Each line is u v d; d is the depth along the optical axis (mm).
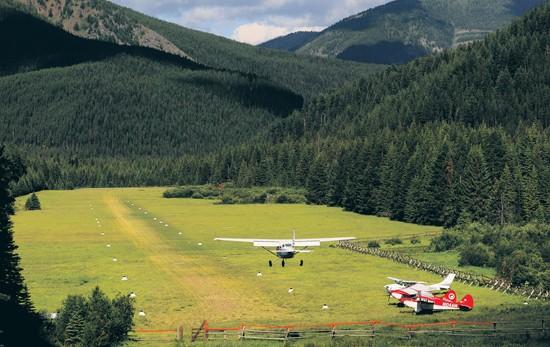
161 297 100625
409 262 129250
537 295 101562
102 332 72312
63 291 103125
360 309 94000
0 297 73000
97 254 140750
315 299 100312
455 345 69812
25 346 66188
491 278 111500
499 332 75375
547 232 145000
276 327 80375
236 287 108625
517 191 183375
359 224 198250
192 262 132125
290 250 104312
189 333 79438
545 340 70562
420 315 89500
